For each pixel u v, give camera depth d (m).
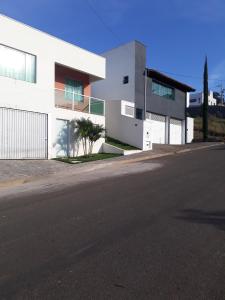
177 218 7.73
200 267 5.13
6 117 19.16
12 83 19.39
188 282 4.66
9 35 19.30
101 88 34.34
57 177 15.51
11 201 10.51
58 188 12.49
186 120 41.22
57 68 23.92
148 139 26.84
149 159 21.80
